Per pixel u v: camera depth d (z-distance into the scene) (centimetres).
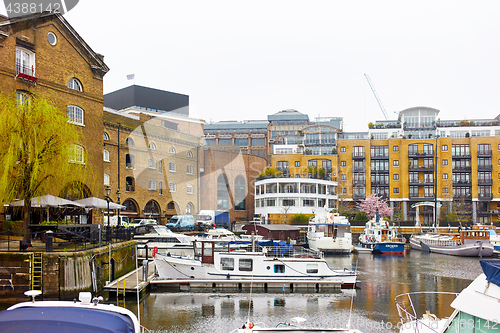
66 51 3014
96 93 3241
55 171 2259
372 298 2381
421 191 7556
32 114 2200
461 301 1049
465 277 3161
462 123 7831
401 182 7631
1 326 817
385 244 4825
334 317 1973
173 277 2605
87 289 2050
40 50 2827
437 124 7838
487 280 1092
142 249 3616
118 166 3975
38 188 2225
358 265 3828
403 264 3925
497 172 7312
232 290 2516
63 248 2194
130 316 952
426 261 4184
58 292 1953
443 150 7512
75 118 3050
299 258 2684
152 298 2283
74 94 3050
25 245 2062
